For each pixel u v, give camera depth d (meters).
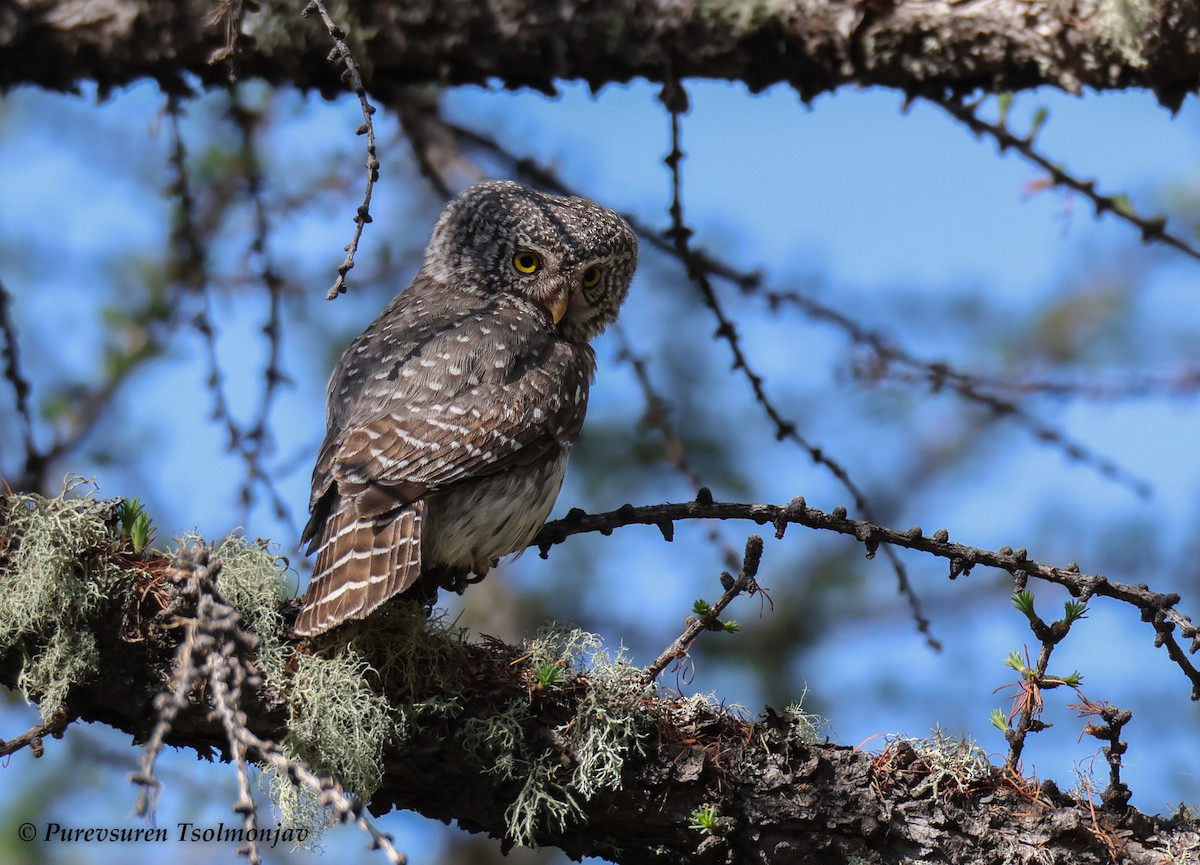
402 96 11.97
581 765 8.04
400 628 8.35
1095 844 8.17
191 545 7.35
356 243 7.00
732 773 8.23
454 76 10.96
